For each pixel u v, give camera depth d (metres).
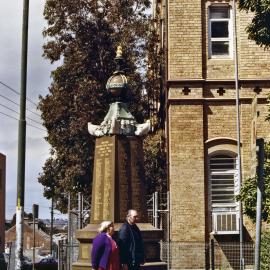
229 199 26.20
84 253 19.23
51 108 31.86
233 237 25.56
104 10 31.89
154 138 30.58
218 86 26.61
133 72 31.41
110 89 20.25
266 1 17.34
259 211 11.28
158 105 33.50
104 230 14.25
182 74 26.62
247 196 18.14
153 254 19.08
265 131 25.64
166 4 27.95
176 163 26.14
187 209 25.92
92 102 30.56
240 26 26.81
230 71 26.73
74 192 31.22
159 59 31.73
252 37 18.41
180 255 24.70
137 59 31.70
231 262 24.80
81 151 31.20
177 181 26.06
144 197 19.55
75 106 30.75
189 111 26.41
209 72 26.73
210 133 26.42
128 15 31.95
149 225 19.30
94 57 31.42
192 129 26.31
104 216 19.22
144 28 31.81
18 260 15.66
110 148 19.58
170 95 26.47
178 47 26.73
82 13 31.69
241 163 26.14
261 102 26.02
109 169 19.44
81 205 24.52
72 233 24.23
